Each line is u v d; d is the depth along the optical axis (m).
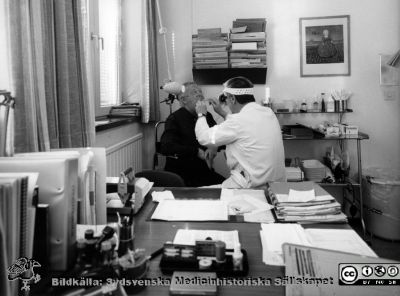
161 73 3.35
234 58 2.99
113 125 2.40
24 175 0.81
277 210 1.27
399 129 3.15
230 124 2.09
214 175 2.78
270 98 3.23
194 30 3.28
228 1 3.21
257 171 2.03
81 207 1.09
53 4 1.50
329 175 2.94
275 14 3.17
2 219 0.73
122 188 1.33
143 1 2.86
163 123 3.27
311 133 2.86
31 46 1.31
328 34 3.13
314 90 3.19
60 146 1.54
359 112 3.17
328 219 1.22
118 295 0.75
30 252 0.82
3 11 1.24
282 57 3.19
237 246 0.92
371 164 3.21
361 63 3.13
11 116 1.17
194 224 1.22
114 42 2.93
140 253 0.87
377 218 2.91
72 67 1.63
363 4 3.08
